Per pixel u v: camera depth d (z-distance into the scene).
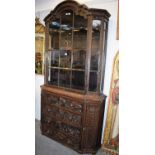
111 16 2.16
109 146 2.22
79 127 2.14
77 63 2.25
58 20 2.33
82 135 2.13
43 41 2.90
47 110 2.52
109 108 2.24
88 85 2.11
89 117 2.09
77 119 2.15
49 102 2.47
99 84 2.09
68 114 2.25
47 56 2.49
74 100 2.15
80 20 2.13
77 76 2.27
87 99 2.04
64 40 2.34
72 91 2.21
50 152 2.19
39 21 2.94
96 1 2.25
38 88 3.16
